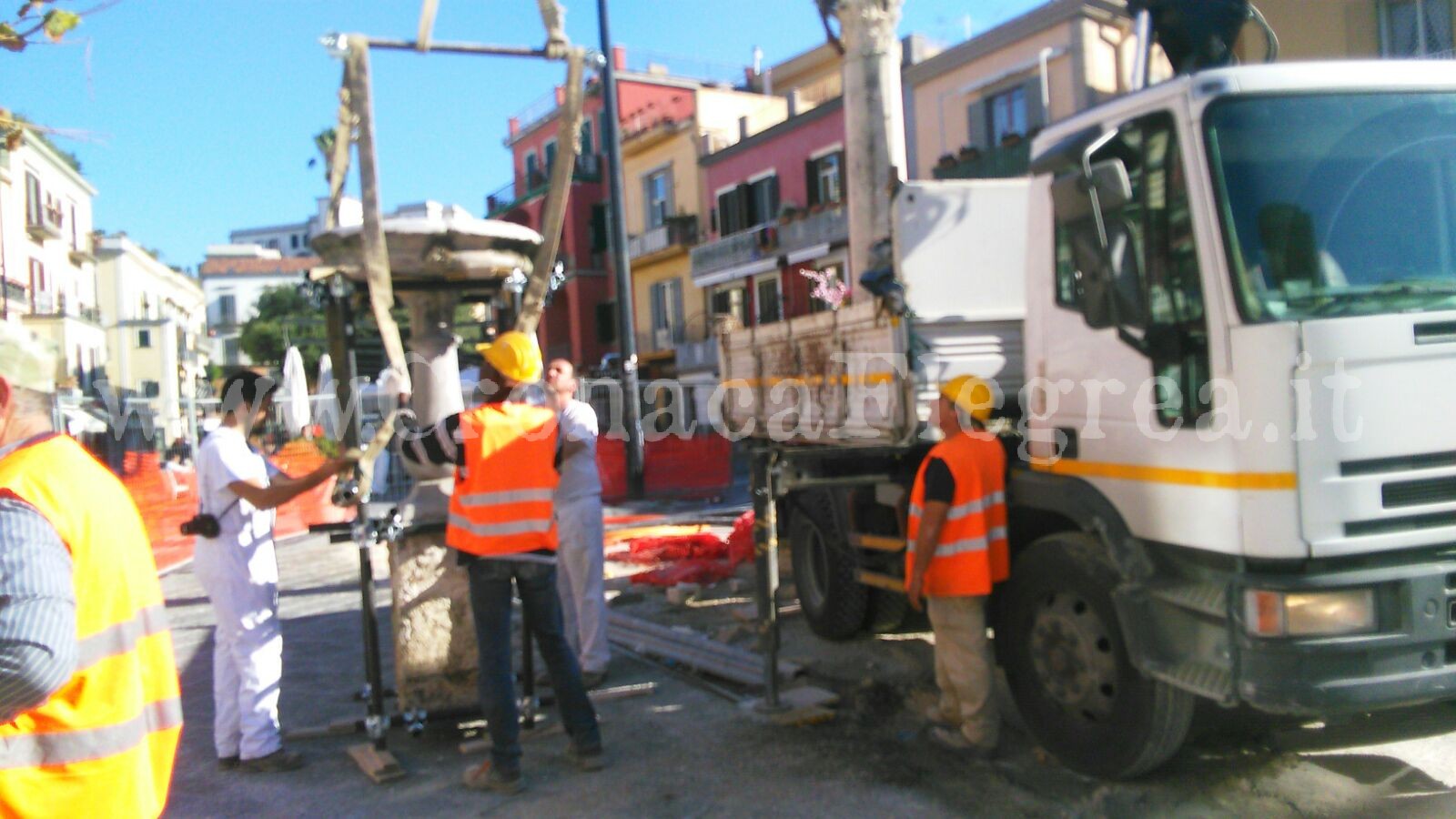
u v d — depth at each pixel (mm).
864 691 5789
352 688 6219
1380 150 3902
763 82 37781
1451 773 4379
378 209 4578
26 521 2027
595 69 4988
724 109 34312
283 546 12820
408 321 5367
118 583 2197
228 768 4820
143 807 2197
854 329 5801
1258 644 3469
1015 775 4523
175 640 7688
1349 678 3459
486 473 4398
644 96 38469
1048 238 4715
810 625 7152
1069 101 21141
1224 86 3830
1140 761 4109
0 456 2156
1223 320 3682
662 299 35875
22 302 34969
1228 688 3564
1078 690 4438
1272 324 3537
